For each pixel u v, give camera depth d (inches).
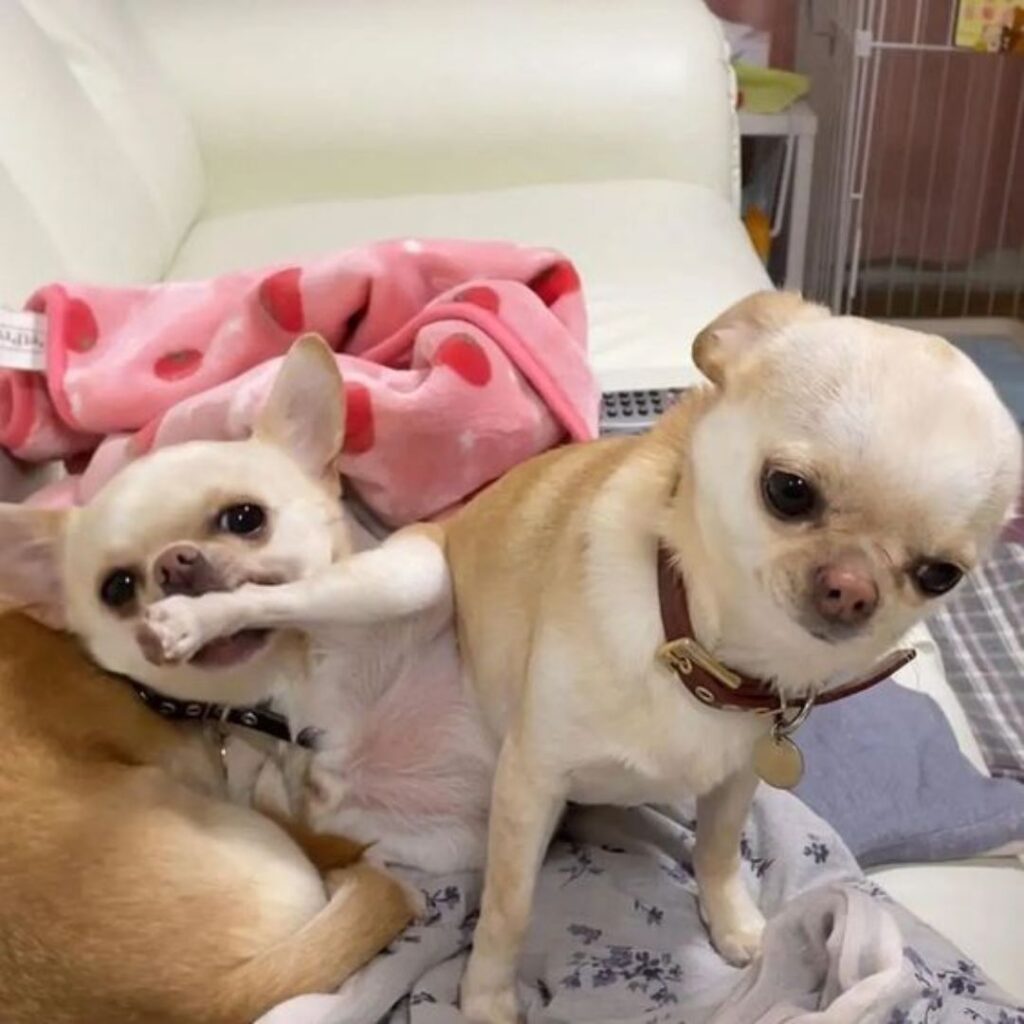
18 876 17.6
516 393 24.0
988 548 15.3
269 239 37.0
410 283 25.9
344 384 22.6
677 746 17.1
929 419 14.4
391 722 21.0
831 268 51.9
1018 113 52.8
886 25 50.7
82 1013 17.3
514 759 17.7
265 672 20.8
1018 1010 17.5
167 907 17.6
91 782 18.8
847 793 21.4
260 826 19.0
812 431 14.6
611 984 18.3
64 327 24.8
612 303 33.4
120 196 32.2
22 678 19.7
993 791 21.5
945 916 19.9
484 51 39.9
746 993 17.1
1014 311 54.3
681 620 16.4
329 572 19.9
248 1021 17.3
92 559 20.1
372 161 39.8
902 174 54.1
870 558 14.3
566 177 40.6
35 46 30.2
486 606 19.6
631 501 17.1
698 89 40.6
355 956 18.0
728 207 40.0
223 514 20.5
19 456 25.2
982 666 28.4
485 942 18.1
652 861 20.4
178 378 25.0
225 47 39.2
